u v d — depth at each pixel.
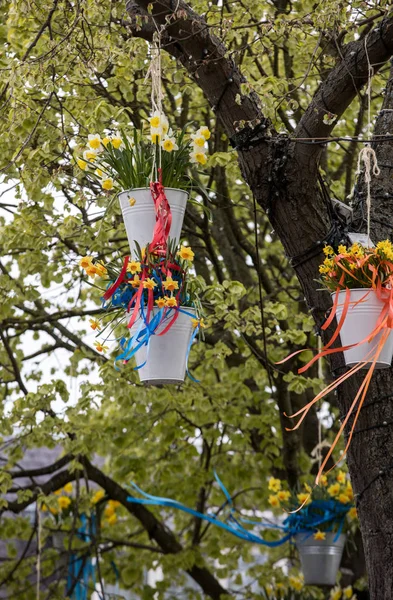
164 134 4.31
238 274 9.95
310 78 8.92
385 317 3.96
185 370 4.31
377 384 4.72
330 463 10.34
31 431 9.23
